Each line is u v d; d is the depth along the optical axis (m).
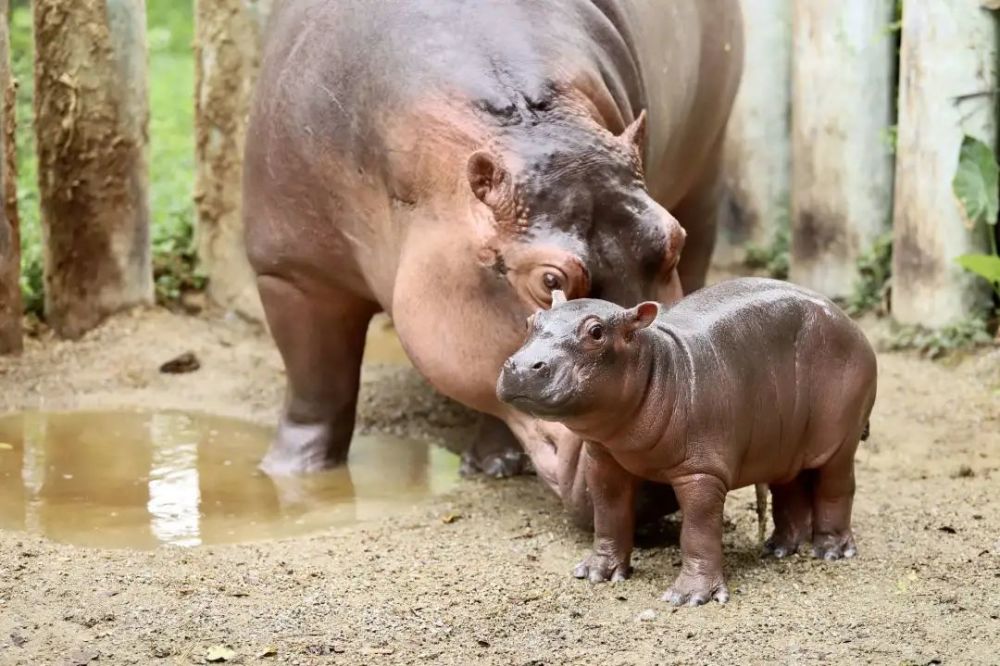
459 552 17.80
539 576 16.80
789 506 17.53
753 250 31.16
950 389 24.81
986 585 16.41
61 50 26.98
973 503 19.58
